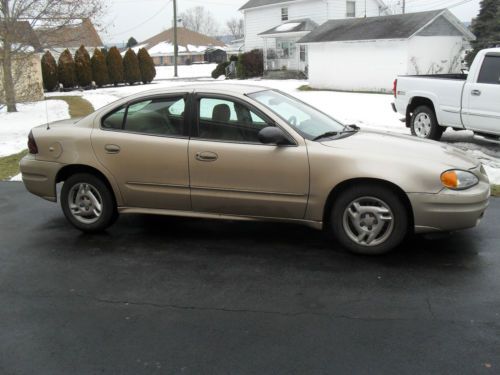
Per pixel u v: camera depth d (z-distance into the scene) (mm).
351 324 3682
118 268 4867
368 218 4848
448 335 3494
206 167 5164
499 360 3188
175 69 47094
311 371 3123
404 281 4367
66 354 3408
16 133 14555
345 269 4660
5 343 3568
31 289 4461
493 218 6031
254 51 39000
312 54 27672
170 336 3598
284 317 3818
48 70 32500
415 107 11117
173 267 4848
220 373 3133
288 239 5508
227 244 5422
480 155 9484
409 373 3072
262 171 4992
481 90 9469
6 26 15570
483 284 4277
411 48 23734
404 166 4660
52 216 6699
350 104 18922
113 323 3812
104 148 5547
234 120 5176
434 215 4629
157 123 5445
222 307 4012
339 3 35094
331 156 4809
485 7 34375
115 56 36094
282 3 37000
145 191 5465
